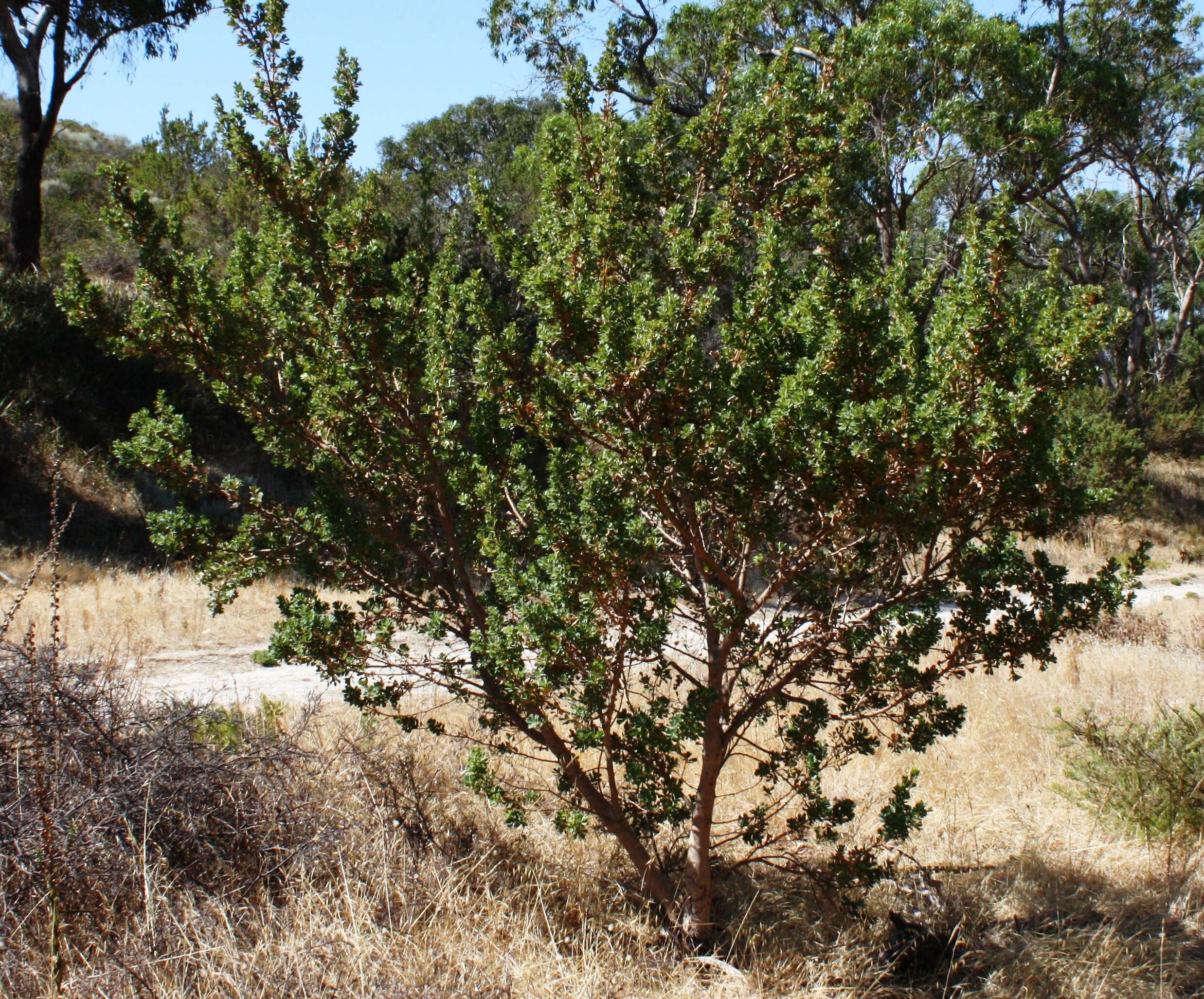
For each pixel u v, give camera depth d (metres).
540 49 19.44
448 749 5.98
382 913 4.05
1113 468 23.91
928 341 4.08
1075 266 36.25
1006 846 5.80
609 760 4.29
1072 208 32.50
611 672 4.10
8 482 14.86
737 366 4.25
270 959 3.57
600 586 3.92
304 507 4.65
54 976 3.37
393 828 4.74
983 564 4.24
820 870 5.06
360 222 4.49
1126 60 25.25
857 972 4.27
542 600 4.09
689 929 4.41
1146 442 32.28
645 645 3.96
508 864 4.87
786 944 4.49
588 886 4.79
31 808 4.00
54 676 4.31
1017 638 4.26
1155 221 34.53
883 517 4.02
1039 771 6.98
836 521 3.98
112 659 6.61
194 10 19.33
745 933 4.49
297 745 5.16
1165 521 26.81
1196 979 4.39
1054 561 21.91
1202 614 14.30
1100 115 23.56
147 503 15.88
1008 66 20.06
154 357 4.78
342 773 5.05
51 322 17.41
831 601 4.40
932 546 4.18
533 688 4.02
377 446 4.54
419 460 4.51
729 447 3.95
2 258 20.56
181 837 4.33
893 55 18.86
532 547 4.59
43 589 11.68
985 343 3.85
